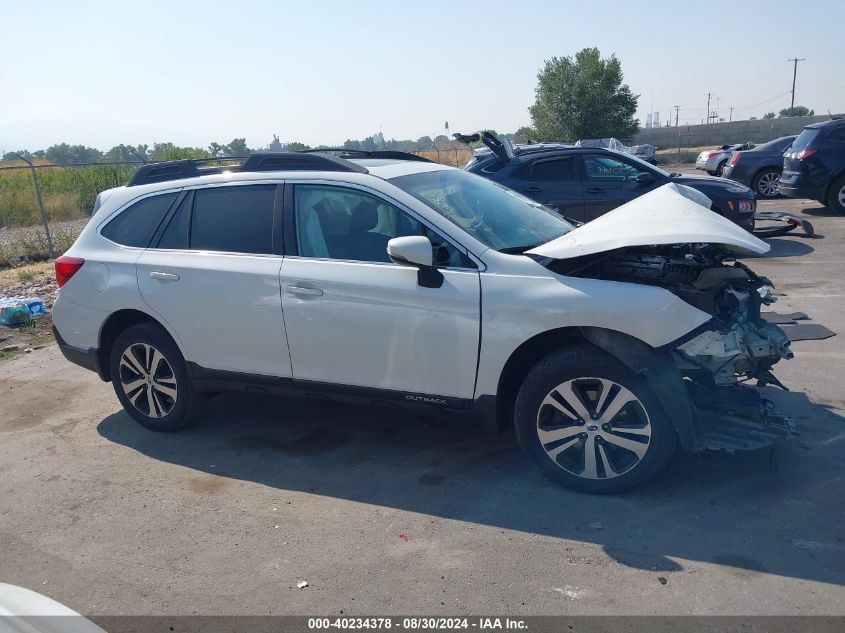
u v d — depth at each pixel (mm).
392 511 3977
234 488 4363
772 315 7066
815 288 8094
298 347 4480
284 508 4086
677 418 3717
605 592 3162
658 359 3709
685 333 3709
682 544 3479
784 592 3088
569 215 10242
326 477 4426
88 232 5328
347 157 5426
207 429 5270
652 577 3244
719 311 3889
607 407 3844
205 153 20984
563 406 3953
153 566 3596
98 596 3383
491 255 4070
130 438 5199
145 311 4965
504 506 3938
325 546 3674
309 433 5094
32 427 5492
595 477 3938
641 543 3508
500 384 4039
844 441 4414
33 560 3711
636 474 3848
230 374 4777
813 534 3494
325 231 4473
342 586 3334
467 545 3592
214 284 4684
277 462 4676
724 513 3717
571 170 10312
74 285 5230
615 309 3717
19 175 22000
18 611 2285
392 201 4309
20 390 6320
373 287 4188
